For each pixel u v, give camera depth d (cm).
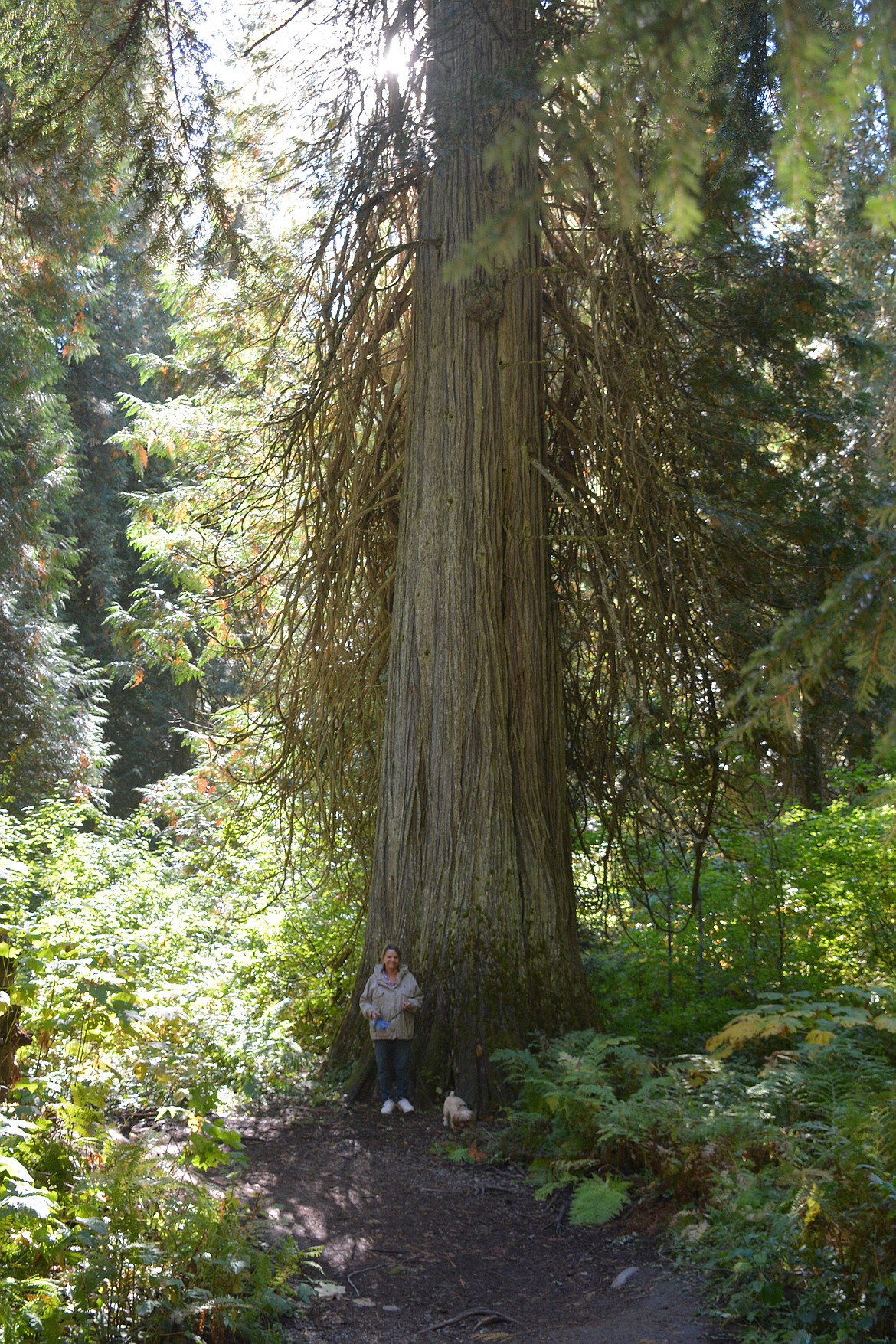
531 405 995
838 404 1113
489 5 826
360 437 1195
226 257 993
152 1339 395
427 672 961
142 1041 622
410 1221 621
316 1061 968
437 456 974
